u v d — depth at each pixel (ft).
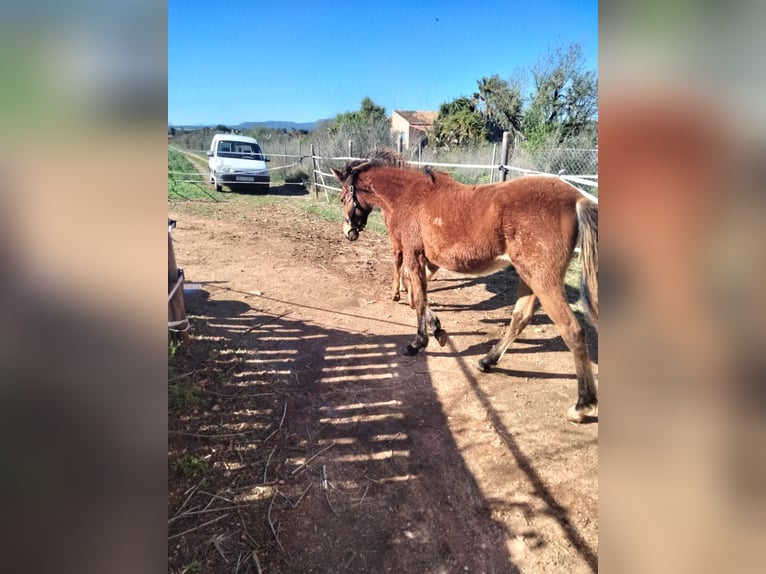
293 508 7.09
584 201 8.53
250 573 5.98
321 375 11.00
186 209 33.91
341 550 6.41
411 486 7.63
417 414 9.61
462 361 11.96
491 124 65.16
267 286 17.11
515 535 6.72
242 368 11.03
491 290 17.63
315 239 25.34
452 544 6.56
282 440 8.63
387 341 12.98
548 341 13.21
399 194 11.69
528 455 8.38
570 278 17.99
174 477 7.52
